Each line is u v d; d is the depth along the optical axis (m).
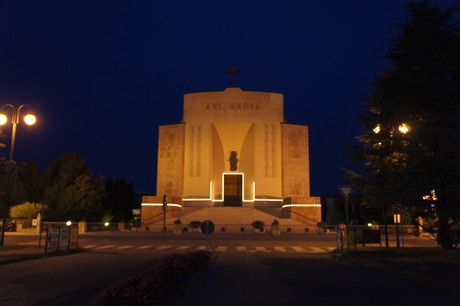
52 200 57.91
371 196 21.66
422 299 10.01
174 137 67.50
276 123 67.25
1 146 27.55
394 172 19.33
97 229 55.06
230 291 11.04
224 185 66.50
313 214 58.22
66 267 16.81
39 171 63.09
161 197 59.97
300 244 33.22
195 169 66.25
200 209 62.16
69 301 9.88
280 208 63.97
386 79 21.08
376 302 9.65
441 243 21.47
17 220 51.31
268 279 13.37
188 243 33.97
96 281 13.05
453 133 17.83
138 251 25.48
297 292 10.93
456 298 10.16
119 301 7.12
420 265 16.25
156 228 54.41
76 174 61.03
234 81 68.44
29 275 14.42
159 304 7.82
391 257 19.58
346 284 12.34
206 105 67.75
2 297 10.37
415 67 21.41
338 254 23.20
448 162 17.44
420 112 20.42
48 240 22.28
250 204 65.25
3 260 18.02
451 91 19.73
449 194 18.20
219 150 67.38
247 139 67.25
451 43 20.28
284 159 66.25
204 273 14.51
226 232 49.66
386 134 20.89
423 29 20.50
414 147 19.02
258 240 38.09
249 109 67.25
